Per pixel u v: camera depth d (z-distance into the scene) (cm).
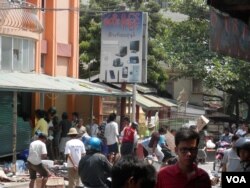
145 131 3694
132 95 3222
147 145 2077
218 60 4441
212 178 1694
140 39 3178
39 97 2925
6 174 2103
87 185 1143
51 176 1750
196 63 4472
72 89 2689
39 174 1877
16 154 2294
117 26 3200
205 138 3225
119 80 3209
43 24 3127
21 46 2739
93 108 3447
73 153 1686
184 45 4531
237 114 4841
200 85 5350
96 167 1132
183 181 640
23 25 2688
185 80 5306
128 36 3188
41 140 1695
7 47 2638
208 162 3122
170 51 4559
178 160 652
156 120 3909
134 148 2238
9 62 2655
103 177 1134
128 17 3188
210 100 5494
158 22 4756
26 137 2494
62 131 2509
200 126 3012
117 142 2384
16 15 2642
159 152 2055
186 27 4562
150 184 446
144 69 3184
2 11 2569
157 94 4953
